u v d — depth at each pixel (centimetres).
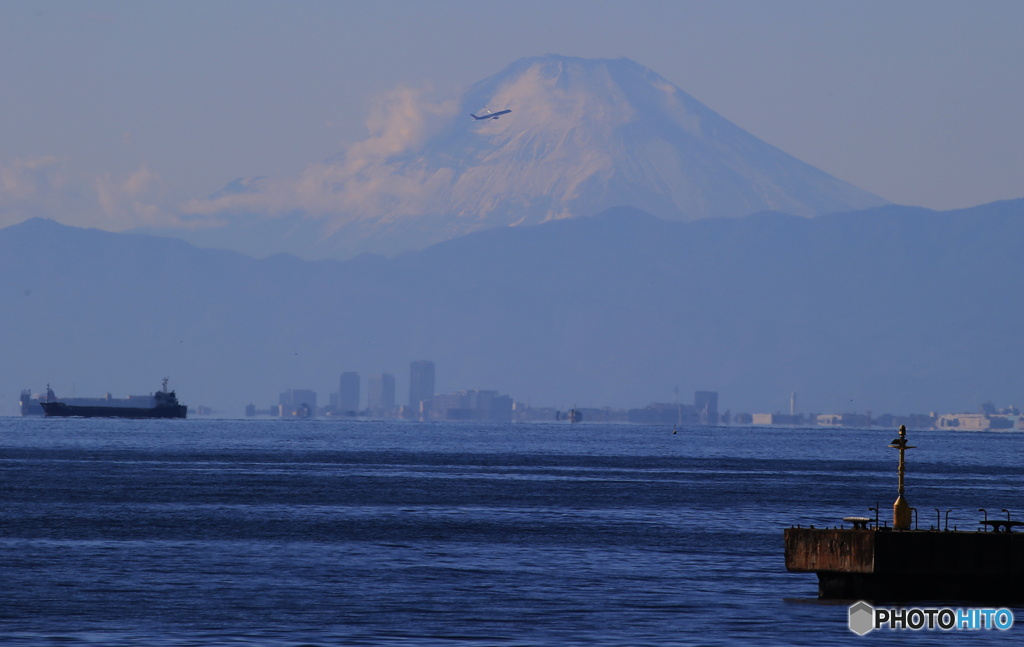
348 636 18825
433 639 18625
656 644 18275
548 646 18112
